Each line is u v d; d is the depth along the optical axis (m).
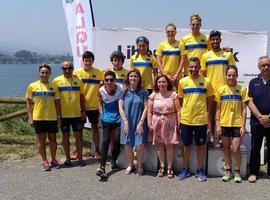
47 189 5.37
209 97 5.94
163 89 5.93
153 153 6.21
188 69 6.25
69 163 6.51
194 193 5.26
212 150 6.02
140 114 6.04
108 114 6.18
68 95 6.42
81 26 8.61
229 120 5.78
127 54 7.38
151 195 5.18
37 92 6.21
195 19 6.42
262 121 5.66
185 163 5.97
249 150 6.85
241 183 5.70
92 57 6.74
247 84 7.11
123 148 6.37
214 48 6.29
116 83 6.54
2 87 43.16
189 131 5.86
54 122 6.30
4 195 5.13
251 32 7.04
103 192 5.27
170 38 6.50
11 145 7.95
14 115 8.13
